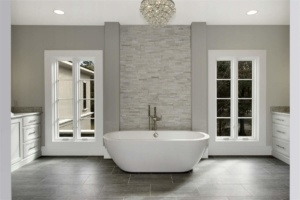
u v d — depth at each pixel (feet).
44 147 13.71
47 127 13.70
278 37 13.79
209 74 13.71
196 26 13.41
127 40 13.75
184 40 13.76
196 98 13.44
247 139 14.10
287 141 12.14
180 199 7.95
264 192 8.54
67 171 11.03
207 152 13.30
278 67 13.80
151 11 8.63
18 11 11.65
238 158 13.15
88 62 15.80
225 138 14.16
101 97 13.69
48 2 10.64
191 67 13.62
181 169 10.69
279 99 13.78
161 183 9.46
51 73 13.70
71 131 15.38
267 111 13.79
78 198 8.07
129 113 13.80
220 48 13.76
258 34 13.79
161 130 13.41
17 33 13.66
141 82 13.80
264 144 13.78
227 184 9.34
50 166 11.76
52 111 13.74
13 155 11.05
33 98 13.71
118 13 12.03
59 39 13.73
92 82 14.73
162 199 7.95
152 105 13.84
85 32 13.73
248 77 14.39
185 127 13.80
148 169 10.69
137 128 13.82
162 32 13.78
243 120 14.47
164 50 13.80
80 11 11.71
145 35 13.78
